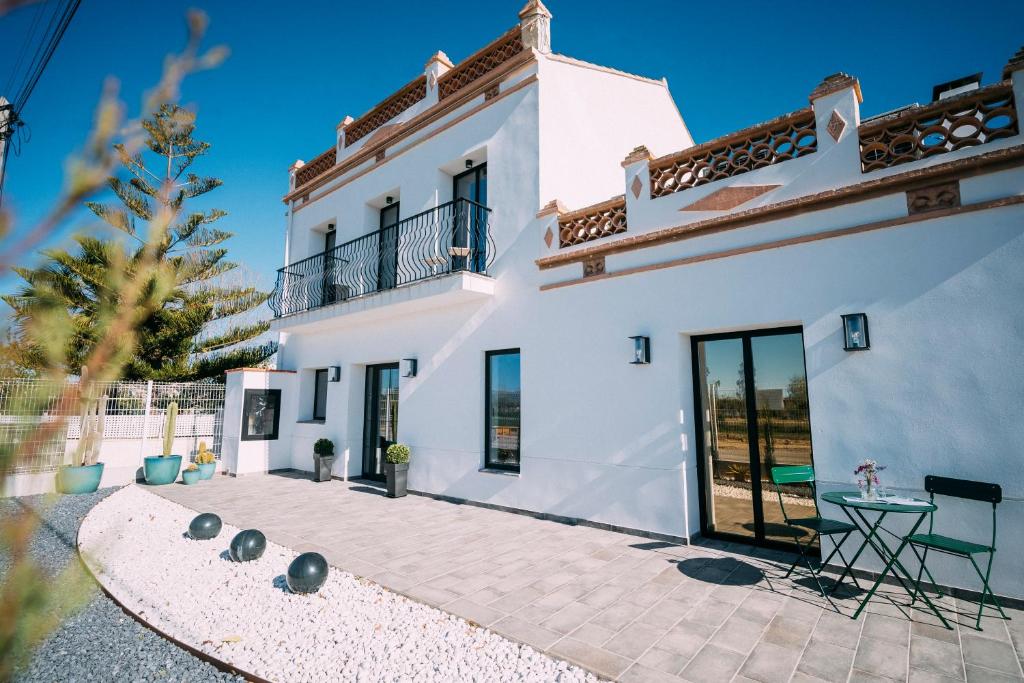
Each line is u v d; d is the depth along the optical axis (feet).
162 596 14.49
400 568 16.28
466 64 28.91
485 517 22.66
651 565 16.34
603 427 20.83
